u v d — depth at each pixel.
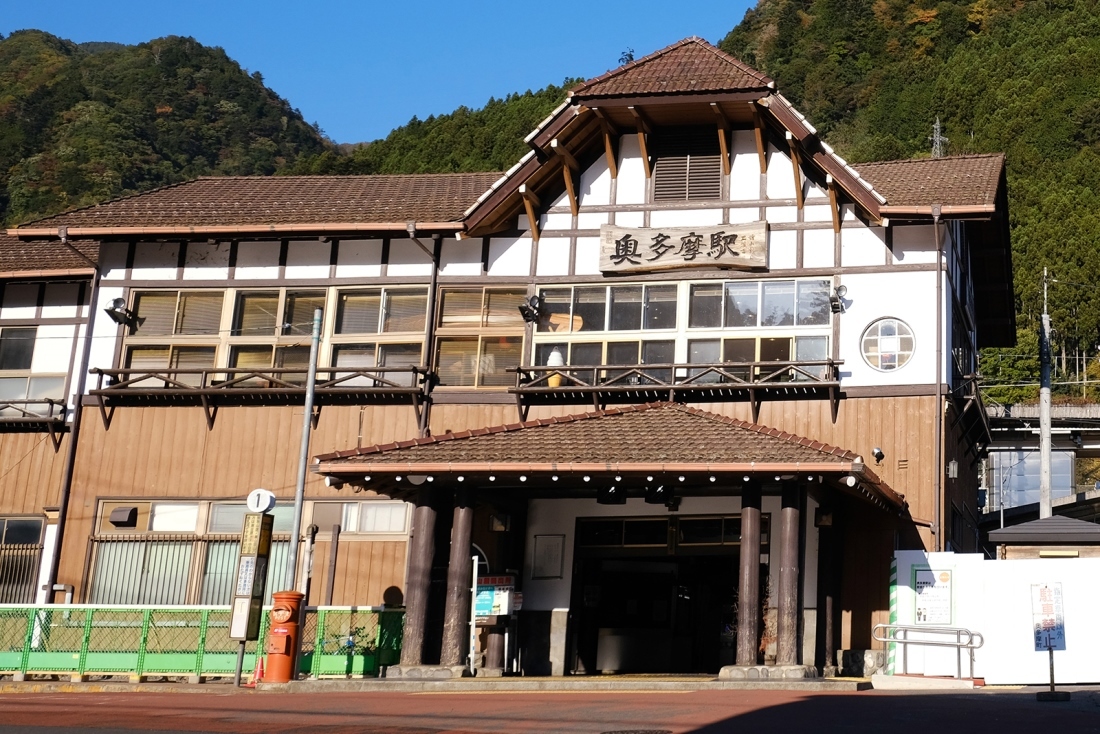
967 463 24.48
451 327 22.08
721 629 20.31
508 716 10.34
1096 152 73.19
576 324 21.59
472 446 17.03
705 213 21.39
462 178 25.27
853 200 20.59
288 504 21.86
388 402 21.94
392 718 10.38
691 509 19.09
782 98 20.28
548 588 19.56
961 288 22.94
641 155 21.88
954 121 85.69
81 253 23.23
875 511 19.48
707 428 17.36
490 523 19.33
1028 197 68.25
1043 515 26.44
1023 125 77.75
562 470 16.06
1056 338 62.53
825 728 9.02
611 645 20.36
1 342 23.98
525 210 22.20
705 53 21.47
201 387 22.31
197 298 23.17
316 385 21.73
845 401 20.14
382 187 24.97
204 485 22.22
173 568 21.95
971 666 16.56
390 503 21.53
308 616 18.00
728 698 12.13
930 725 9.20
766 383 20.03
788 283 20.86
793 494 16.31
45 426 23.12
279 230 22.20
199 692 16.16
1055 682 16.45
